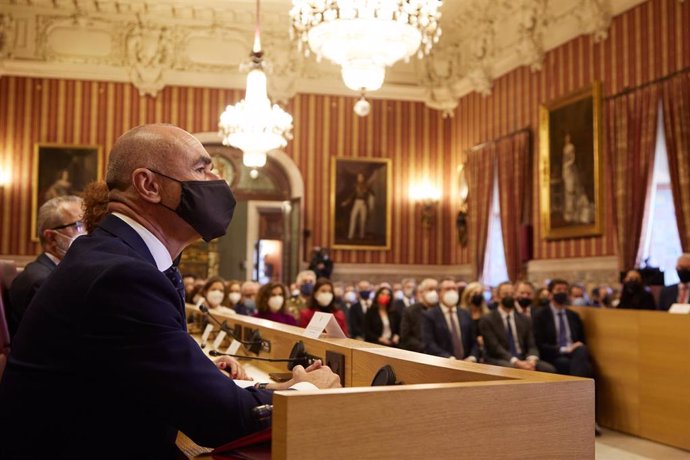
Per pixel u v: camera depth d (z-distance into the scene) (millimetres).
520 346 8383
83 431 1837
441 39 17344
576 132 12359
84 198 2688
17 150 15961
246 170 17344
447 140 17781
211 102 16812
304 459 1512
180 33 16656
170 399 1765
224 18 16656
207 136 16688
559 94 13141
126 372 1768
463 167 16672
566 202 12578
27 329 1887
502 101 15180
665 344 7148
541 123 13344
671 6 10547
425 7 7961
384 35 7902
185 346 1812
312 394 1532
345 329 7555
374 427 1581
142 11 16297
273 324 4660
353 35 7840
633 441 7312
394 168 17594
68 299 1821
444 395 1661
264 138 8703
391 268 17328
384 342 10031
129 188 2125
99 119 16297
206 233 2172
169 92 16656
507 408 1720
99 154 16141
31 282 3848
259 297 7746
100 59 16297
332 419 1544
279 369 3967
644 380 7418
